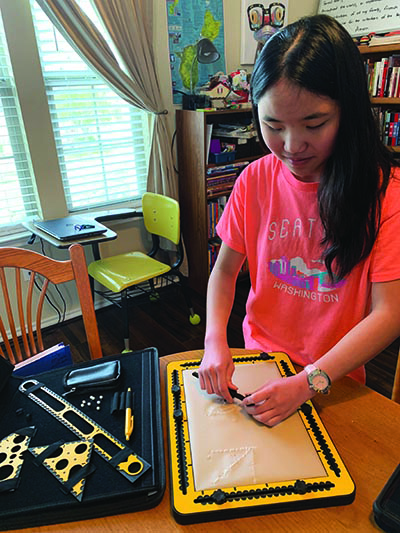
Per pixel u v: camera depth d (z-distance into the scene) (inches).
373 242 26.6
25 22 75.5
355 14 109.0
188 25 94.3
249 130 96.7
